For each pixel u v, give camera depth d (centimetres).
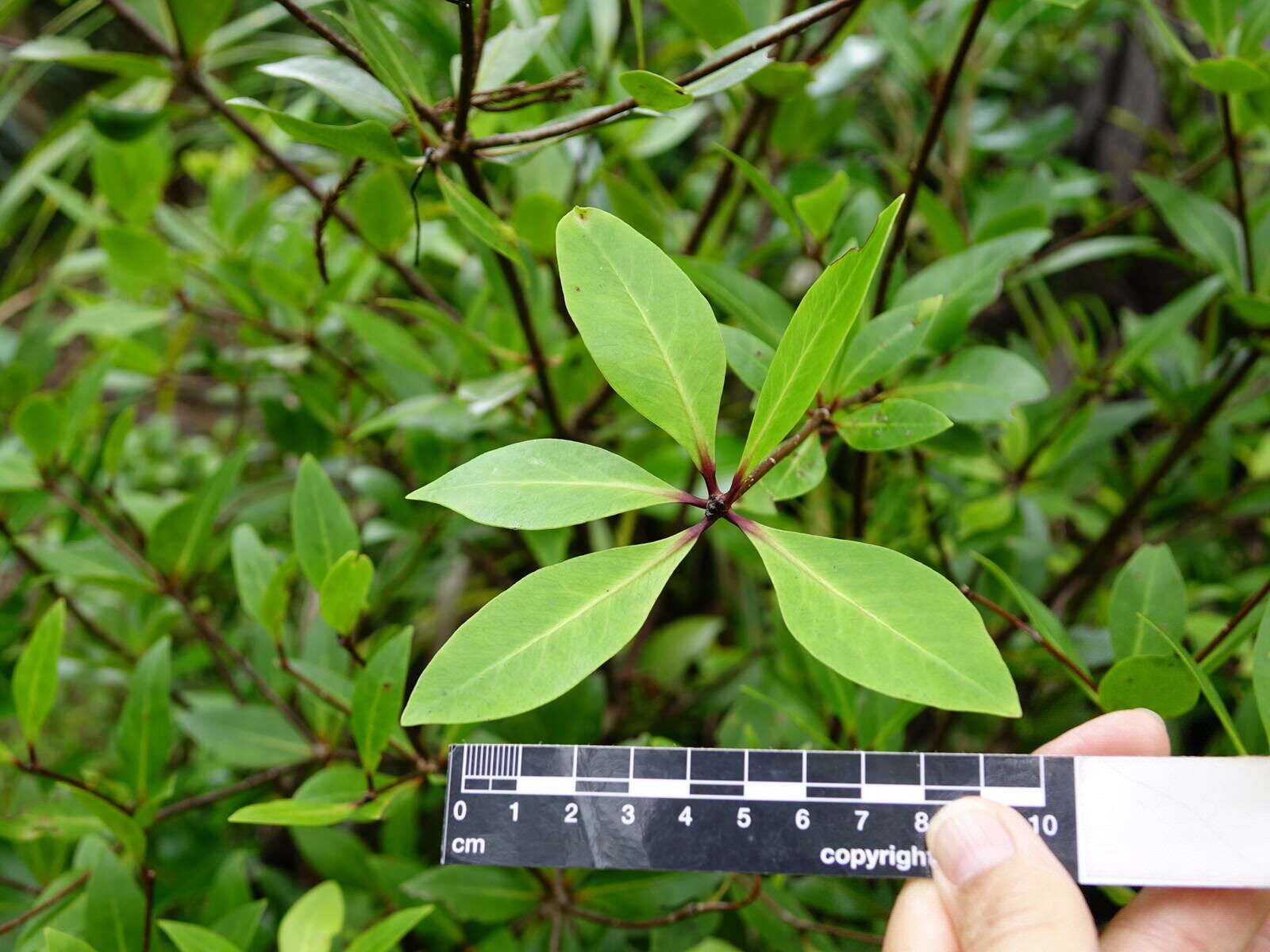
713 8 21
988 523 26
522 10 23
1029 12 33
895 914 17
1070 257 28
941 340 19
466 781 17
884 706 19
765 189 20
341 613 18
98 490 31
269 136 36
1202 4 21
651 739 20
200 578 28
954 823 16
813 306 13
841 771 17
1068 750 17
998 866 15
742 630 34
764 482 17
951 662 12
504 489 13
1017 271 29
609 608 13
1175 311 25
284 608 20
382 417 24
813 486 16
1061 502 30
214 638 25
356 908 25
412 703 12
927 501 25
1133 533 32
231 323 33
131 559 25
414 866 24
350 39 19
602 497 13
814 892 24
